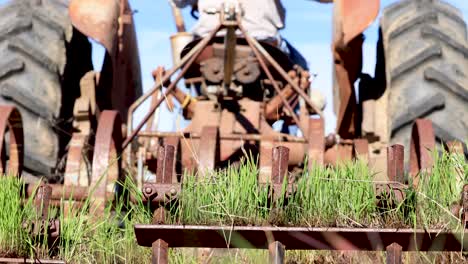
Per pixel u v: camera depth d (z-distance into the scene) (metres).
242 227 3.25
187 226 3.23
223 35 6.05
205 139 4.65
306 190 3.39
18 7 5.80
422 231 3.21
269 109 6.06
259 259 3.67
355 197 3.39
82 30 5.59
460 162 3.56
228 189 3.39
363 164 3.62
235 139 5.42
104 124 4.65
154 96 6.02
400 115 5.39
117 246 3.73
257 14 6.25
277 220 3.33
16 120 4.80
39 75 5.55
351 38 5.46
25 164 5.35
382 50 5.88
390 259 3.24
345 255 3.67
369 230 3.22
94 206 4.34
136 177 5.68
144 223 3.35
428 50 5.51
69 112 5.70
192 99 6.07
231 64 5.68
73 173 4.72
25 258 3.31
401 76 5.50
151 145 5.97
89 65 6.02
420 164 4.32
